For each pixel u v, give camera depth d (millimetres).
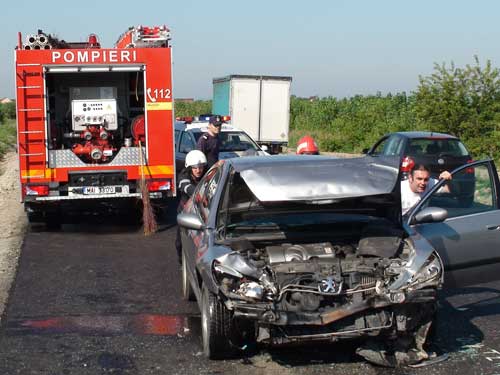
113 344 6117
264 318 5059
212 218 6020
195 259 6184
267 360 5652
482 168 6828
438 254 5918
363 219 6207
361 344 5781
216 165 6980
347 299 5285
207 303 5594
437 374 5332
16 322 6770
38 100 11000
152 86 11453
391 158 5914
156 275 8734
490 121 22031
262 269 5312
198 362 5652
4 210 14523
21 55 10859
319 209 6230
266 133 25938
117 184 11578
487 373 5359
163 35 11508
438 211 6141
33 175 11164
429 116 22953
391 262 5445
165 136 11602
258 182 5559
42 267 9133
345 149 33875
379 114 36062
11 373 5434
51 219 11914
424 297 5246
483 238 6574
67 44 12750
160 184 11641
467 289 7871
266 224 6012
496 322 6668
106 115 11664
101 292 7898
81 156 11578
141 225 12531
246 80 25547
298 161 6004
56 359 5750
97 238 11250
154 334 6398
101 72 11859
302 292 5195
